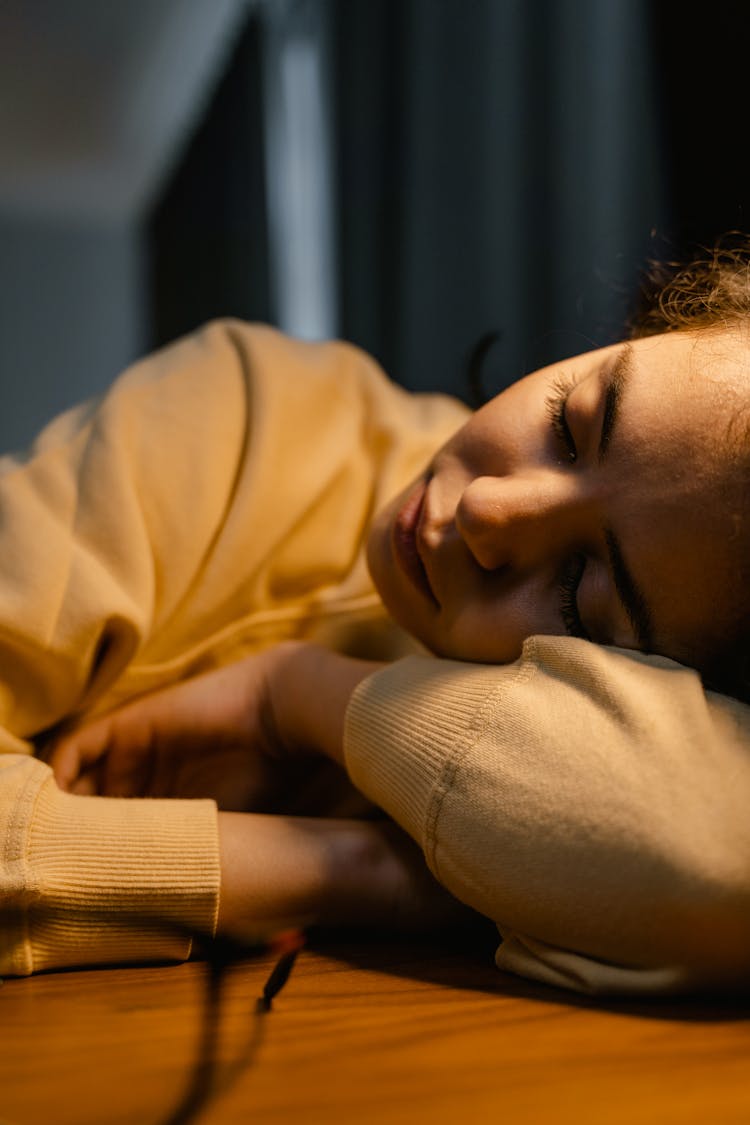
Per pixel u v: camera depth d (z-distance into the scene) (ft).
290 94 11.09
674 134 5.01
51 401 17.54
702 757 1.81
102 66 12.28
